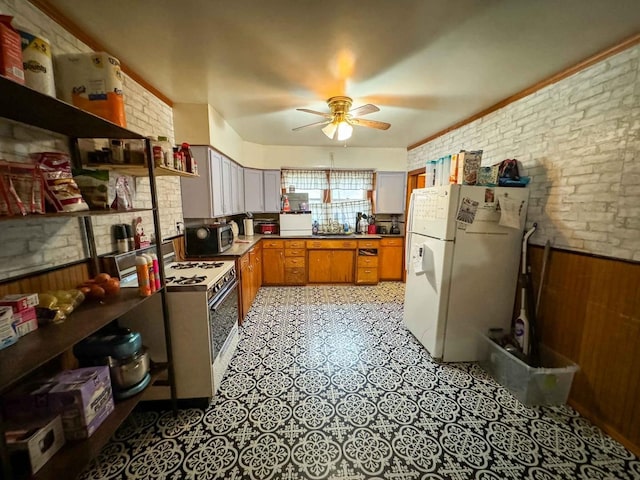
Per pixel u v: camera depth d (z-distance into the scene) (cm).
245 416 166
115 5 129
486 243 216
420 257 245
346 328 288
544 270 200
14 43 86
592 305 168
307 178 481
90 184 132
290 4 129
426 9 133
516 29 147
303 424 160
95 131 129
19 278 112
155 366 160
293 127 348
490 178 213
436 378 205
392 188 468
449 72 196
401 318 314
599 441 151
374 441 149
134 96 198
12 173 91
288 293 405
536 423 163
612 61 158
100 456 139
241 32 152
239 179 391
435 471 133
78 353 131
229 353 213
